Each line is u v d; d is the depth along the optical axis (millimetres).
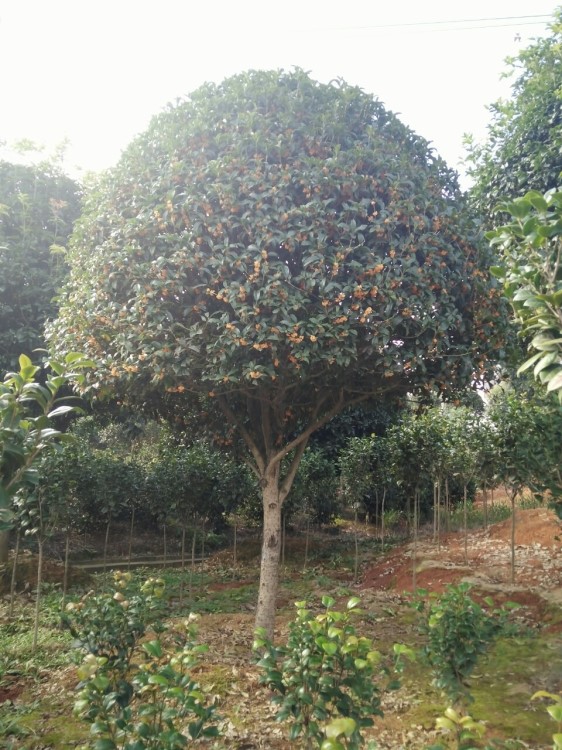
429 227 4879
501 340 5152
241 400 6223
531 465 6312
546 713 3992
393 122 5609
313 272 4488
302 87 5430
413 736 3656
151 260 4879
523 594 6715
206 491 9391
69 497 7074
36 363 8234
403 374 4980
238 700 4156
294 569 10266
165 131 5410
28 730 3787
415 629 6004
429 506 13750
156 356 4535
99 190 5898
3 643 5836
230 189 4715
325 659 2555
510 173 8188
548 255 2629
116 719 2537
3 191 8914
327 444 12820
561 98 7176
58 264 8477
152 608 3781
